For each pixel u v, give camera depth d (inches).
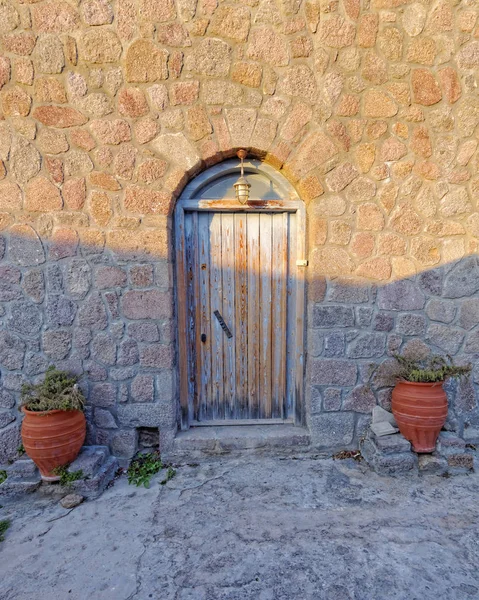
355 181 105.9
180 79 100.7
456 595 64.4
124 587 67.4
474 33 102.8
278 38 100.9
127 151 101.7
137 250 104.0
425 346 111.1
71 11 97.0
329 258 107.3
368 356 110.3
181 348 113.5
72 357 105.7
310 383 111.0
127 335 105.9
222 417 118.3
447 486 95.4
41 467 94.4
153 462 108.3
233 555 73.9
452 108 105.0
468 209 108.1
